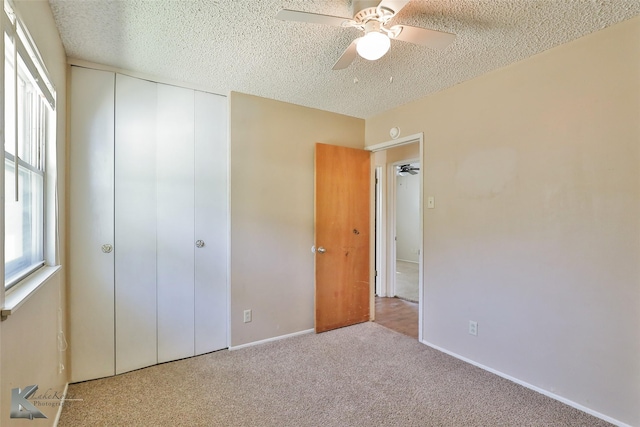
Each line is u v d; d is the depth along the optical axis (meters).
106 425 1.86
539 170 2.23
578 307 2.04
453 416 1.95
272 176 3.12
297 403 2.08
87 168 2.34
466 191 2.69
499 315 2.46
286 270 3.21
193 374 2.46
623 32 1.86
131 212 2.51
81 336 2.33
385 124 3.50
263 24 1.88
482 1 1.68
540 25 1.89
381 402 2.10
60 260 2.02
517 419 1.92
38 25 1.51
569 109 2.08
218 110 2.89
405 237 8.73
